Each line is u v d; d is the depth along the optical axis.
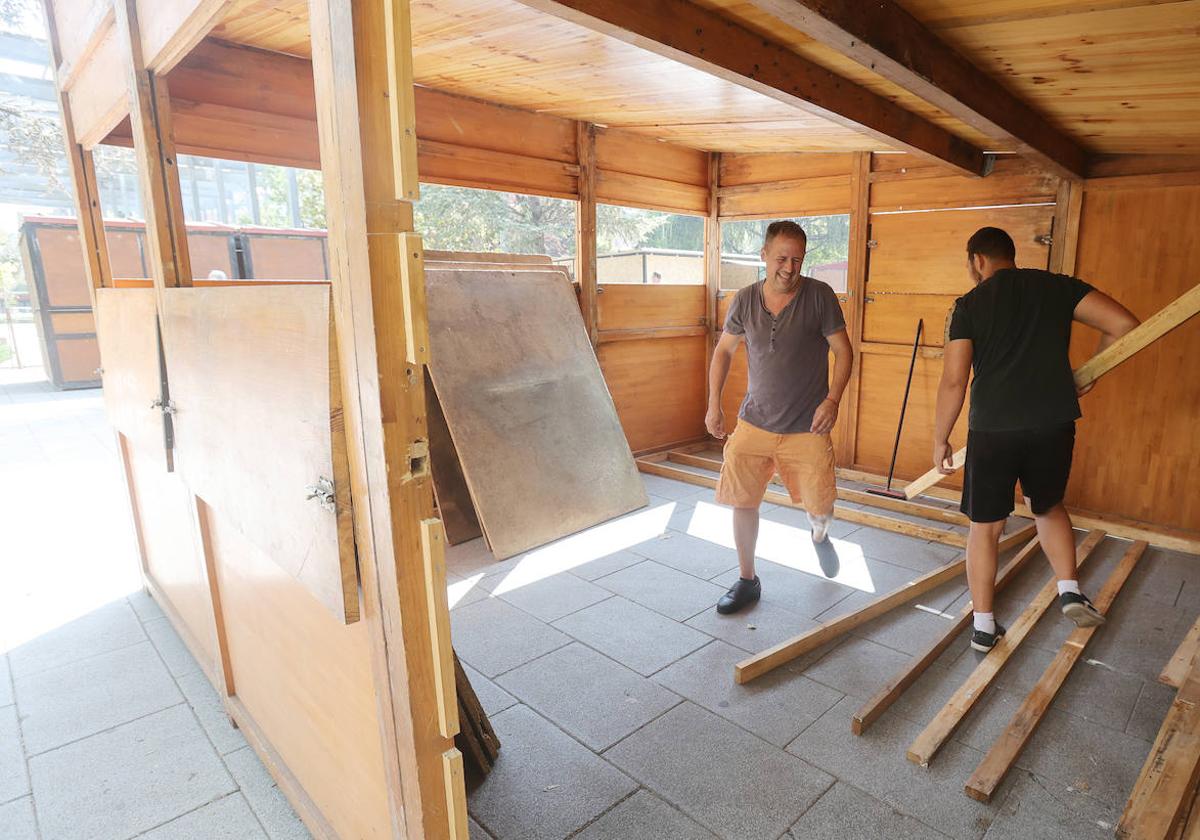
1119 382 4.08
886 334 5.20
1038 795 2.02
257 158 3.56
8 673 2.75
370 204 1.07
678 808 1.99
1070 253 4.20
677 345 6.21
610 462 4.72
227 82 3.42
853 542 4.11
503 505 4.02
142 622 3.18
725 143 5.53
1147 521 4.09
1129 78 2.30
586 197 5.21
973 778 2.02
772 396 2.98
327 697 1.69
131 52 2.04
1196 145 3.48
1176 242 3.85
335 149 1.11
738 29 2.19
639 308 5.82
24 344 17.78
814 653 2.83
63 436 7.18
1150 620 3.09
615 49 2.88
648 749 2.25
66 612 3.28
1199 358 3.81
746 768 2.15
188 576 2.71
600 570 3.73
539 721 2.41
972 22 1.99
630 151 5.54
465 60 3.33
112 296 2.88
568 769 2.16
